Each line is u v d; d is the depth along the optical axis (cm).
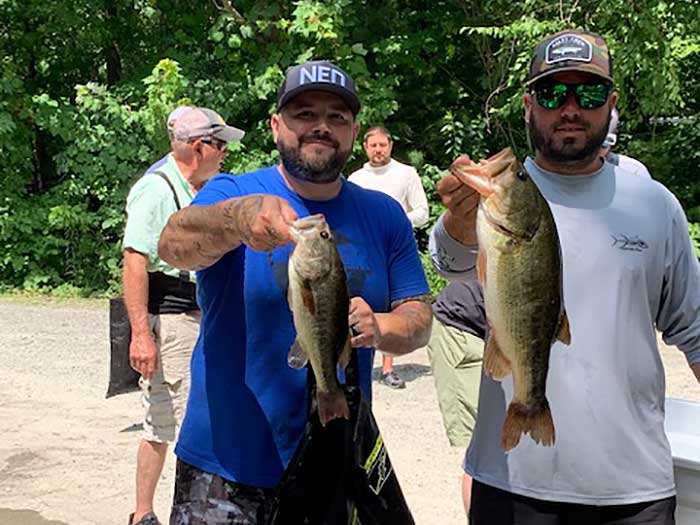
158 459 445
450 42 1396
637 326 278
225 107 1317
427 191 1341
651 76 1241
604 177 287
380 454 271
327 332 236
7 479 539
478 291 397
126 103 1372
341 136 280
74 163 1354
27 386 762
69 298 1308
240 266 274
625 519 274
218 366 275
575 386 272
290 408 270
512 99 1270
